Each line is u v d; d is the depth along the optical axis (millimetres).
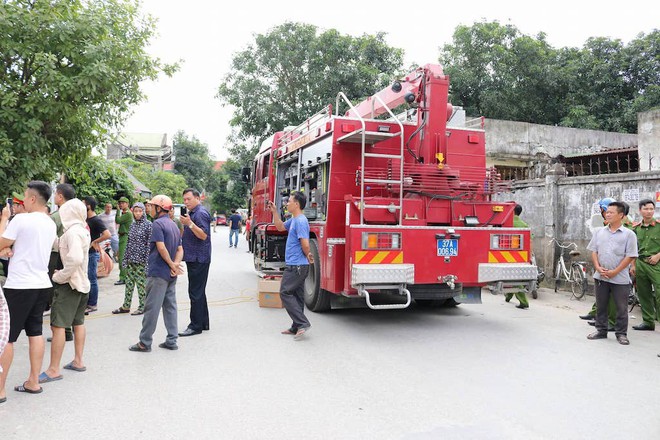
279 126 24328
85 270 4875
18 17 7016
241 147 26188
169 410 4027
